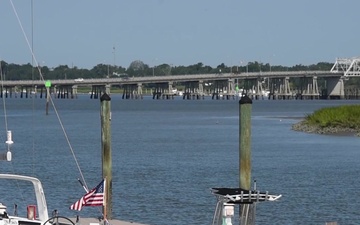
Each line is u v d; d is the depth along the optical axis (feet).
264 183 515.09
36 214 276.00
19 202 408.05
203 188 484.33
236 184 505.66
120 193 460.14
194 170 581.12
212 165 617.62
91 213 386.73
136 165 615.98
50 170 570.05
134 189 476.54
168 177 536.42
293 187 495.41
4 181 487.20
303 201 438.81
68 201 427.33
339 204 431.02
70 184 493.36
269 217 392.27
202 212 401.08
